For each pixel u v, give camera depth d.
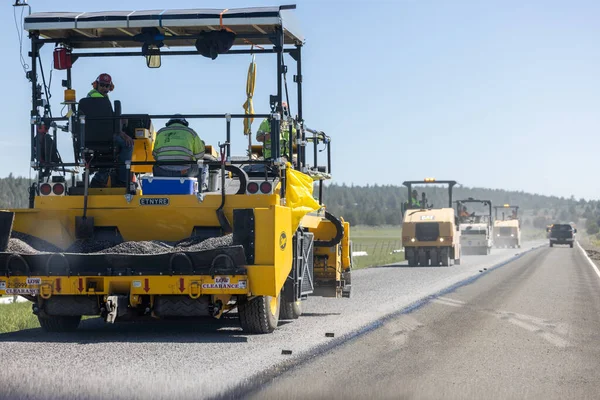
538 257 46.16
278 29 10.97
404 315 13.16
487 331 11.08
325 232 13.91
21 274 9.80
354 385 7.04
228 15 10.73
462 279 23.89
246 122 12.70
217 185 11.52
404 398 6.59
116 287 9.72
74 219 10.63
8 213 10.02
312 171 12.84
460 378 7.53
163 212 10.47
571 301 16.14
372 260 41.34
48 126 10.97
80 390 6.66
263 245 9.58
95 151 10.95
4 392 6.55
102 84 11.33
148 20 10.86
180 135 10.77
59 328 10.79
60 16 11.00
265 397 6.47
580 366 8.32
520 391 6.96
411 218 35.16
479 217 53.97
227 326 11.59
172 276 9.62
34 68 11.12
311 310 14.04
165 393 6.57
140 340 9.89
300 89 12.09
